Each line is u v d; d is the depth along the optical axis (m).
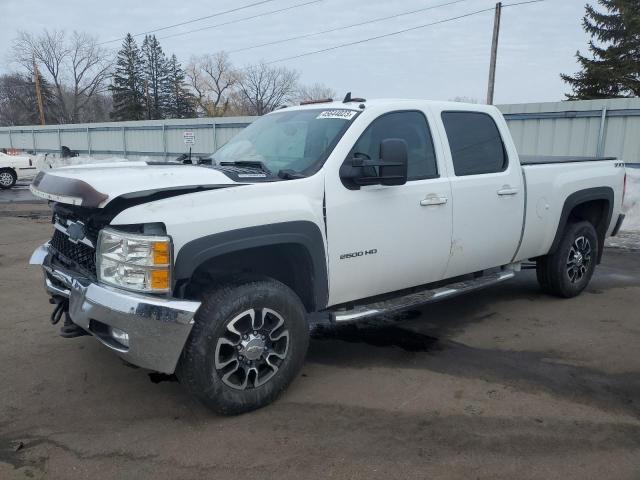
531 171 5.22
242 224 3.33
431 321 5.36
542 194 5.32
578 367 4.27
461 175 4.61
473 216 4.64
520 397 3.76
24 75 72.25
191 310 3.11
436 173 4.43
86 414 3.53
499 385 3.95
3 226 11.03
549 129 13.27
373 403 3.67
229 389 3.40
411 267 4.29
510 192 4.95
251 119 20.75
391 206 4.04
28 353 4.47
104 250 3.20
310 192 3.65
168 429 3.35
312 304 3.83
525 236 5.24
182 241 3.13
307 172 3.75
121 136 27.41
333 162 3.80
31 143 35.53
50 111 71.50
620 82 30.75
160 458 3.04
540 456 3.07
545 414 3.53
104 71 72.12
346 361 4.38
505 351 4.59
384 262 4.08
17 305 5.71
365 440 3.22
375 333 5.03
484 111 4.97
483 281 4.97
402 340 4.85
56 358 4.38
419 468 2.95
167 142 24.72
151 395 3.78
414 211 4.19
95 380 4.00
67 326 3.74
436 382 3.99
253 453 3.09
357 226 3.88
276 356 3.58
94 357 4.39
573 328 5.14
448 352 4.57
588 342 4.79
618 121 12.10
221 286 3.39
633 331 5.07
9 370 4.16
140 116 70.94
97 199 3.01
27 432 3.31
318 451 3.11
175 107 73.19
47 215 12.85
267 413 3.53
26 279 6.75
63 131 31.98
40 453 3.09
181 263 3.15
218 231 3.25
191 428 3.35
